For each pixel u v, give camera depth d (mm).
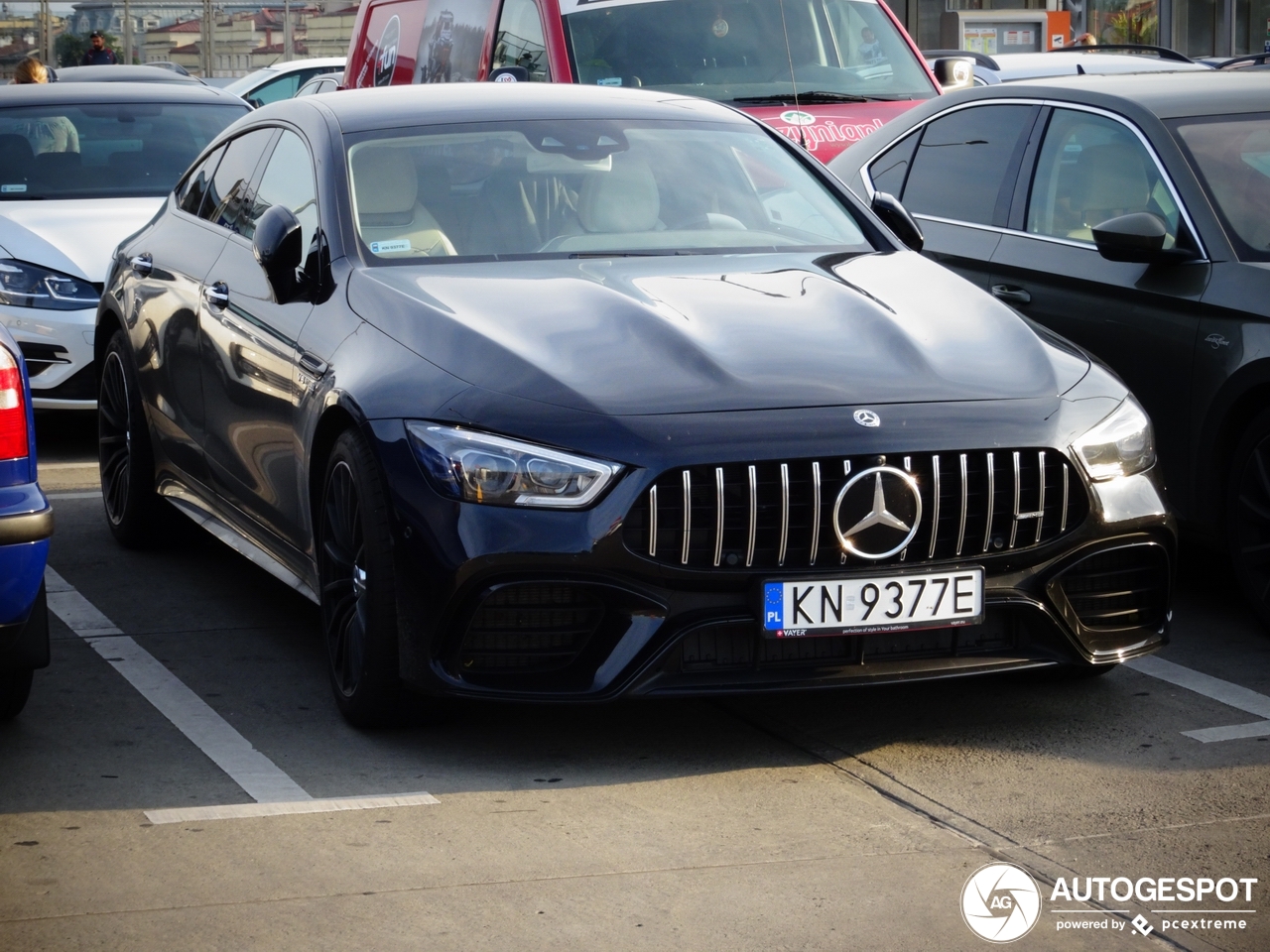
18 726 4383
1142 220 5387
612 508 3826
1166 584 4355
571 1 9180
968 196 6414
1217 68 6859
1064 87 6246
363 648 4160
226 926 3215
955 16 20531
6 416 3838
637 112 5590
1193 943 3193
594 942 3164
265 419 4887
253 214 5523
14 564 3789
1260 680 4809
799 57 9367
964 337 4383
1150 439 4344
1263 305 5129
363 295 4547
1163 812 3828
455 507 3896
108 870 3475
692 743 4277
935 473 3941
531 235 4926
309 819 3758
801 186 5469
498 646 3938
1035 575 4102
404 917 3262
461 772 4066
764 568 3891
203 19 25031
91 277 8227
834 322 4352
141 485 6176
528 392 3961
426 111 5379
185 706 4555
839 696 4660
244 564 6180
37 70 12531
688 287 4551
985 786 3990
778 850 3609
